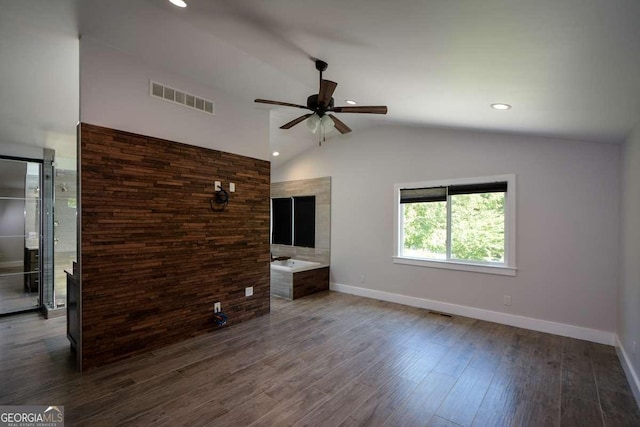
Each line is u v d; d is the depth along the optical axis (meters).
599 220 3.51
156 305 3.26
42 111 3.61
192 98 3.57
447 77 2.32
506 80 2.12
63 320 4.13
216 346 3.34
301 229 6.57
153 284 3.23
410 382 2.65
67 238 4.80
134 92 3.07
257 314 4.34
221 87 3.82
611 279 3.44
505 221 4.12
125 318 3.02
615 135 3.04
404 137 5.07
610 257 3.45
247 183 4.20
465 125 3.95
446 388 2.56
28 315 4.34
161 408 2.25
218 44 2.75
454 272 4.52
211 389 2.50
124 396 2.39
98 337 2.84
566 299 3.69
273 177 7.11
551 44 1.52
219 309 3.86
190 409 2.24
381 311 4.62
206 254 3.72
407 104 3.45
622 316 3.11
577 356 3.15
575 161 3.64
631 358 2.68
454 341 3.52
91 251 2.79
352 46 2.18
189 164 3.54
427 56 2.02
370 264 5.46
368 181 5.50
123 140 2.99
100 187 2.84
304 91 3.89
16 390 2.46
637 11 1.12
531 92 2.24
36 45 2.68
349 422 2.12
